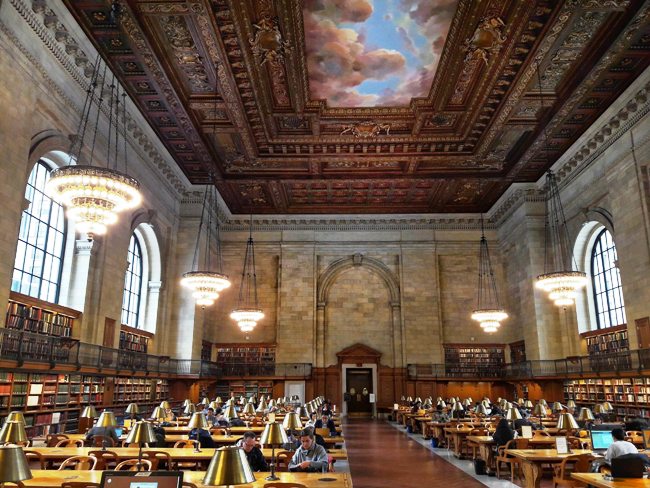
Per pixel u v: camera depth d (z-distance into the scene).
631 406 16.03
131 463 5.76
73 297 14.65
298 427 6.31
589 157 18.59
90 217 9.73
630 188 16.02
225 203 25.11
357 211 26.00
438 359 24.72
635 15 11.91
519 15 11.95
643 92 14.83
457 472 10.65
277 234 26.06
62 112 13.09
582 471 7.36
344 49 13.82
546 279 16.53
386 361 25.22
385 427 20.45
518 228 23.22
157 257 20.64
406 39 13.42
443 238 25.97
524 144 18.53
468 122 17.06
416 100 16.08
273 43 13.02
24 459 3.30
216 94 15.41
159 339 20.53
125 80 14.72
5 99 10.67
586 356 18.58
